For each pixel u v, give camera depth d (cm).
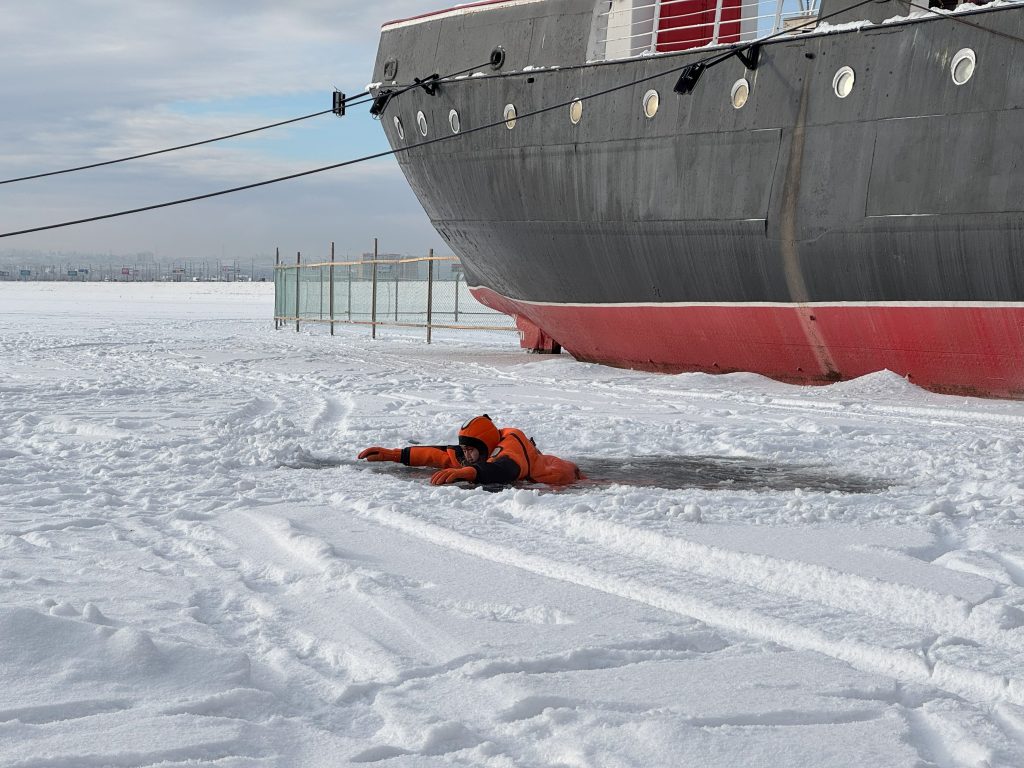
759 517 690
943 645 422
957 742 327
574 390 1844
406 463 937
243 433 1158
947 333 1734
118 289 15688
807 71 1791
